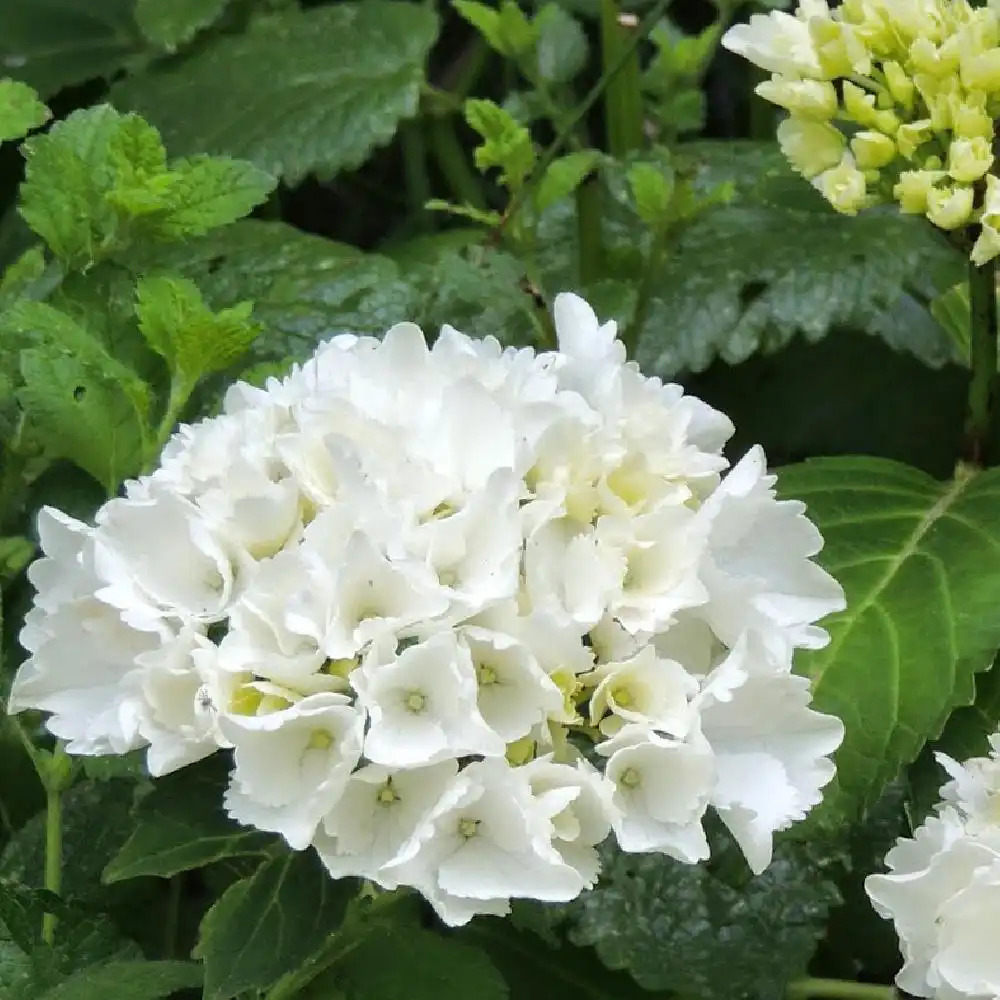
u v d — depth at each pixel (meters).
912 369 1.12
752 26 1.01
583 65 1.24
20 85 0.97
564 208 1.18
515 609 0.81
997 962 0.85
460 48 1.58
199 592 0.83
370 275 1.04
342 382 0.85
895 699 0.94
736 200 1.12
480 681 0.81
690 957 0.94
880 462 1.03
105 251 0.95
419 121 1.31
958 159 0.95
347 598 0.81
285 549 0.82
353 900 0.84
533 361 0.87
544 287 1.12
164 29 1.26
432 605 0.80
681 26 1.56
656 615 0.82
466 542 0.82
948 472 1.12
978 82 0.95
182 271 1.06
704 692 0.82
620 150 1.19
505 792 0.80
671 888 0.95
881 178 0.99
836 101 0.99
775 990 0.93
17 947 0.90
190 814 0.83
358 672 0.80
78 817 0.96
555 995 0.97
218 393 0.98
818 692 0.94
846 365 1.13
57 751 0.90
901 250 1.07
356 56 1.21
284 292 1.04
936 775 0.95
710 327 1.06
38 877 0.96
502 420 0.83
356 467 0.81
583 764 0.81
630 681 0.82
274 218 1.28
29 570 0.85
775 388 1.14
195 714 0.80
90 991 0.86
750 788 0.83
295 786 0.80
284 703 0.80
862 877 0.99
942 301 1.10
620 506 0.83
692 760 0.81
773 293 1.07
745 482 0.84
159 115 1.24
